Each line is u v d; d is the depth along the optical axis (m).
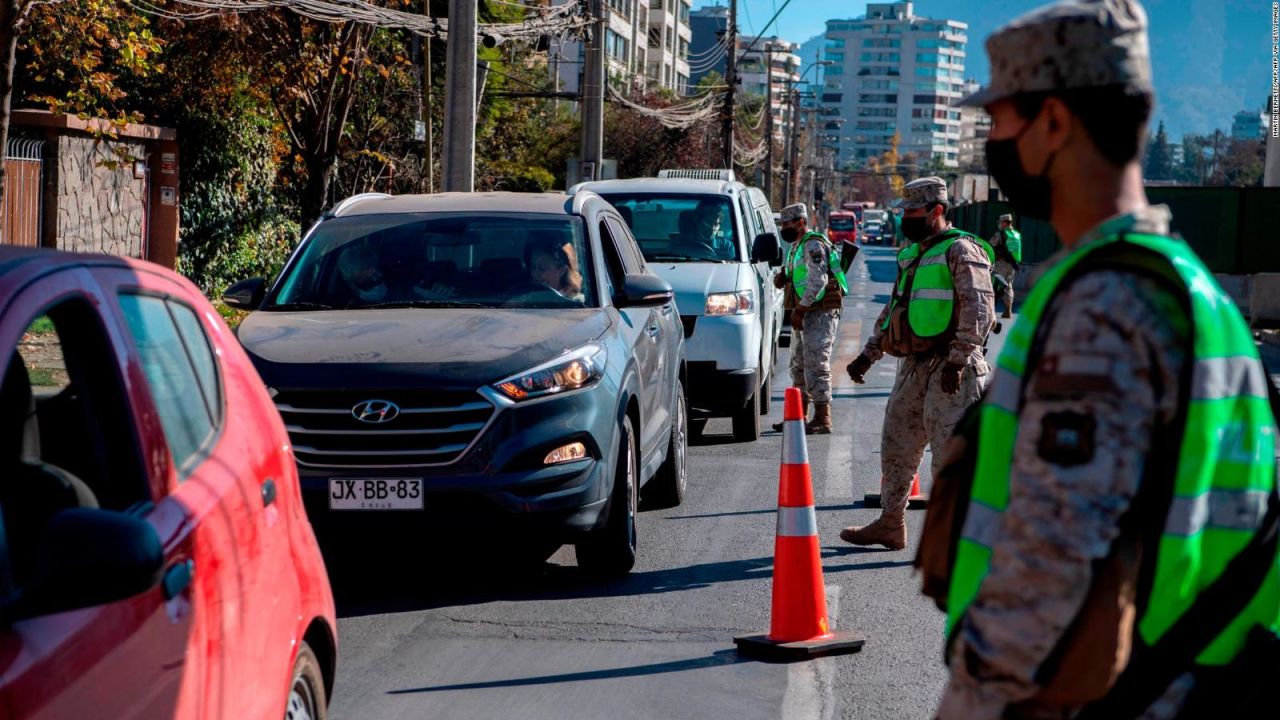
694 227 12.80
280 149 28.47
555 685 5.61
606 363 7.12
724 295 11.81
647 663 5.90
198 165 25.84
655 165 61.34
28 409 3.00
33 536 2.73
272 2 21.06
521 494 6.57
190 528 3.05
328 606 4.14
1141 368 1.92
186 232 25.64
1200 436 1.95
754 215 14.67
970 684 2.00
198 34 23.59
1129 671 2.01
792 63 98.75
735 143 77.44
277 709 3.50
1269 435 2.10
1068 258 2.04
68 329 3.04
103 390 3.02
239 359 4.07
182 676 2.86
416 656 5.98
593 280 7.99
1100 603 1.93
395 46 29.48
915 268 7.48
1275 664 2.05
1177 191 32.88
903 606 6.83
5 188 19.77
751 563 7.70
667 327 9.20
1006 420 2.07
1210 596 2.02
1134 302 1.94
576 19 28.81
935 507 2.24
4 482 2.79
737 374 11.71
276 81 24.44
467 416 6.57
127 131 22.08
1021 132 2.11
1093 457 1.90
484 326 7.19
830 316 12.78
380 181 35.25
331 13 21.72
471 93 18.86
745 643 6.05
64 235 21.00
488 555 7.83
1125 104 2.04
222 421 3.67
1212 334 1.97
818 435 12.80
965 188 92.19
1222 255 32.81
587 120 29.48
